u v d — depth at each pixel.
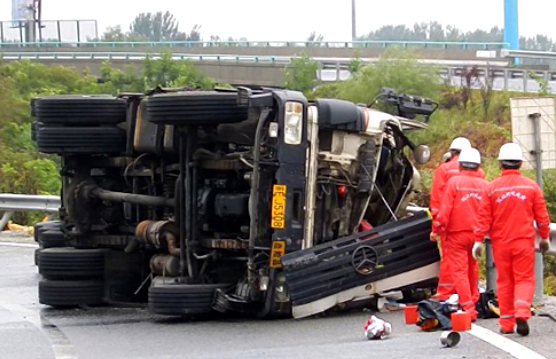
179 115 12.12
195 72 53.84
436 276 12.27
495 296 11.77
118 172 14.52
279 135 11.68
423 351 9.73
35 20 89.56
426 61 48.56
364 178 12.30
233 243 12.11
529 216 10.36
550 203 17.39
